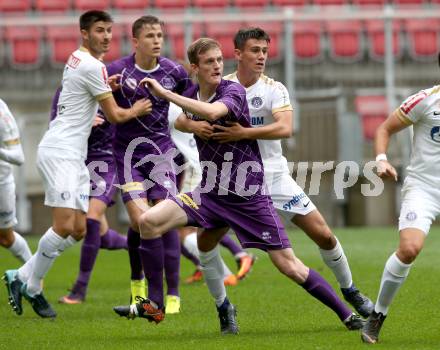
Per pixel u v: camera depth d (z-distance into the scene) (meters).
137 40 30.94
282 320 27.00
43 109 64.00
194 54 23.73
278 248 24.02
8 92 64.06
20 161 29.73
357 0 70.00
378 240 51.50
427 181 22.69
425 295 31.22
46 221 59.12
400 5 69.75
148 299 24.17
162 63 31.31
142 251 24.14
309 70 65.19
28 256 33.59
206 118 23.14
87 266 32.56
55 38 65.88
